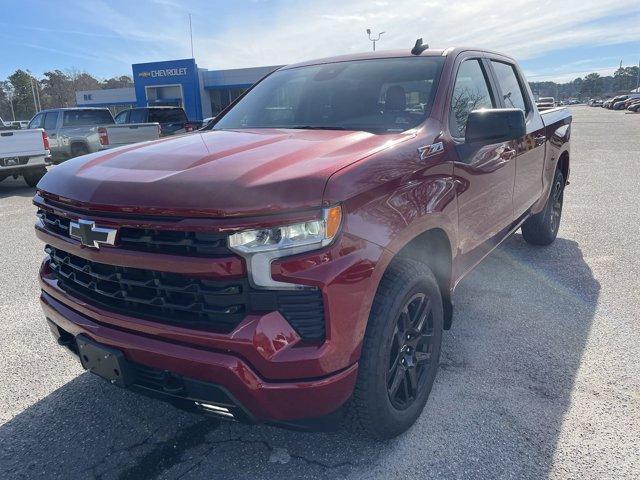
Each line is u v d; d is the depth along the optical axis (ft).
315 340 6.47
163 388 7.00
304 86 11.51
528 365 10.48
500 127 8.95
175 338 6.60
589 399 9.26
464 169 9.57
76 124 49.11
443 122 9.52
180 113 56.08
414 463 7.80
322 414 6.78
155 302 6.80
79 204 7.08
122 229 6.75
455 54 10.98
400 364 8.11
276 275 6.22
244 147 7.95
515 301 13.67
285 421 6.77
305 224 6.25
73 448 8.39
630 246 18.13
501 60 13.70
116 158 8.13
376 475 7.59
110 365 7.17
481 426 8.59
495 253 17.70
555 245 18.54
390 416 7.78
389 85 10.48
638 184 30.37
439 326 8.95
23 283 16.12
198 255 6.30
